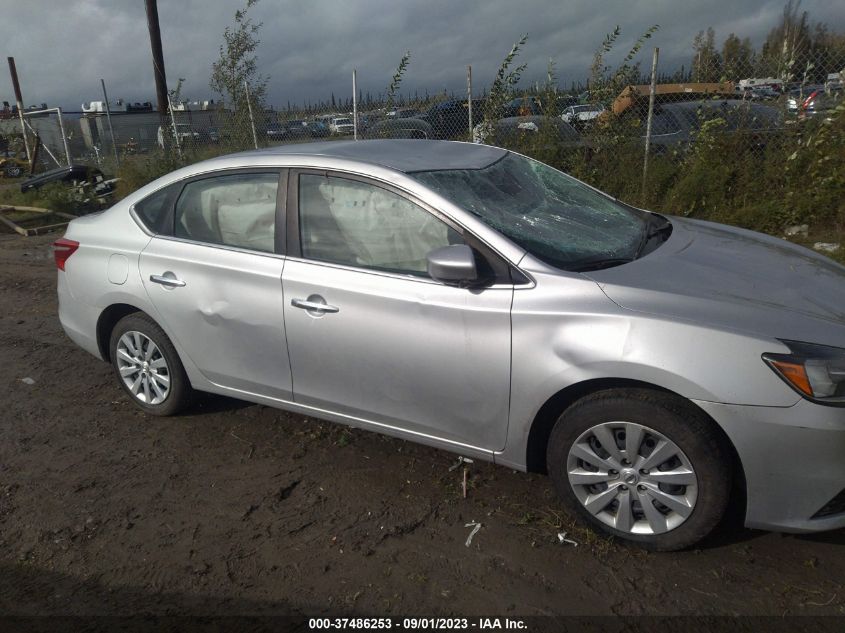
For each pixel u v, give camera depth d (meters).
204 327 3.86
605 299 2.83
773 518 2.65
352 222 3.42
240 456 3.88
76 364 5.40
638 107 8.94
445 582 2.79
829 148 7.68
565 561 2.87
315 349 3.47
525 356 2.92
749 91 8.45
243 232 3.75
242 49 12.67
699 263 3.18
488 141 9.71
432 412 3.24
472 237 3.11
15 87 20.86
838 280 3.18
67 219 12.93
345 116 11.73
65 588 2.88
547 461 3.03
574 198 3.88
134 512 3.40
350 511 3.30
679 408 2.68
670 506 2.78
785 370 2.52
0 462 3.96
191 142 14.35
